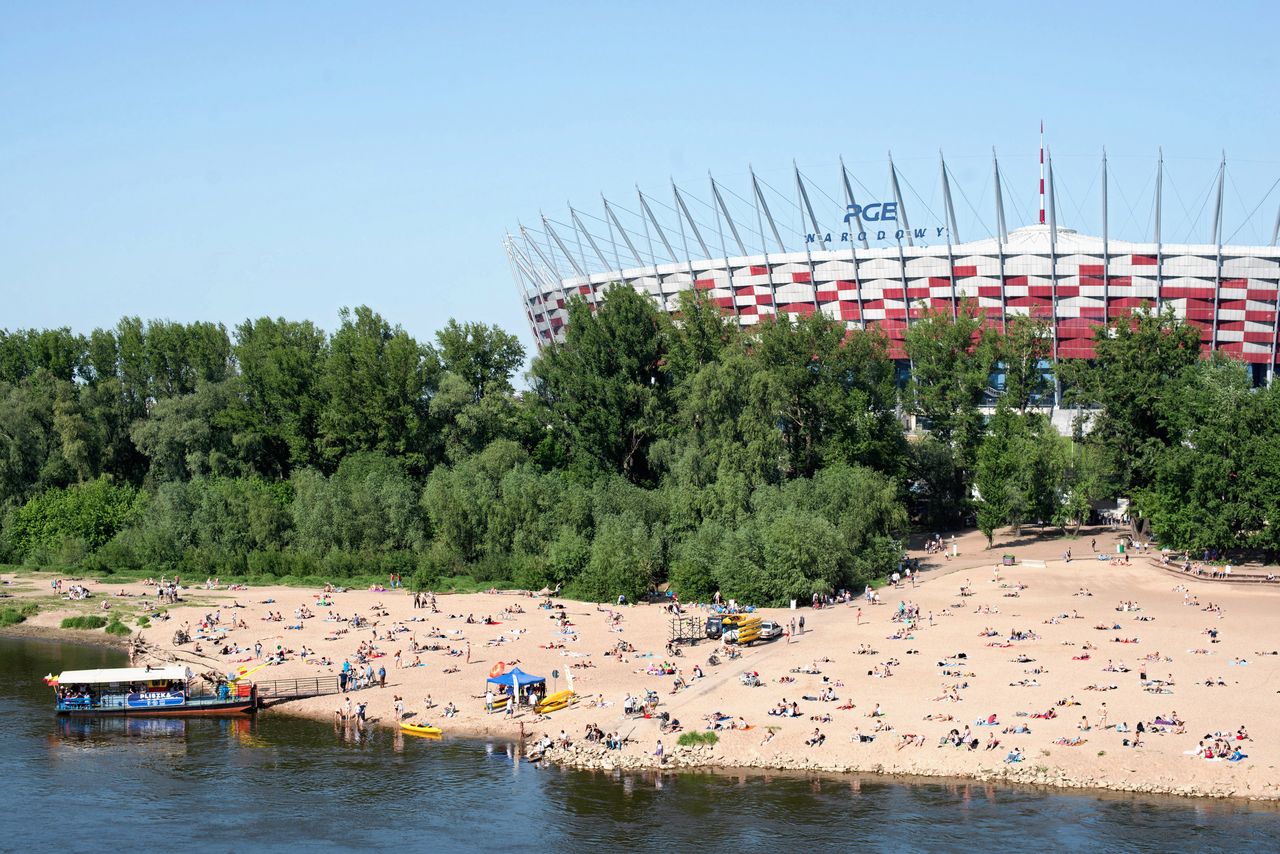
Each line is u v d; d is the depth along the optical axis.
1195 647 91.75
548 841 60.22
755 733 73.56
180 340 178.12
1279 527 121.75
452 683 88.25
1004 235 188.25
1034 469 143.00
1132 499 142.12
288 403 164.88
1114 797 63.09
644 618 111.19
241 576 139.38
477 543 137.25
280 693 87.50
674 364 156.88
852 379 150.38
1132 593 116.38
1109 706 75.88
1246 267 180.38
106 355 181.00
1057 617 104.75
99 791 68.44
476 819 63.19
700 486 137.12
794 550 115.62
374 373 159.62
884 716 75.62
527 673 88.50
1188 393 134.00
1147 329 142.50
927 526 161.62
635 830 61.09
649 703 79.50
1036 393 166.38
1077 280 186.25
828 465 144.62
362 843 60.66
